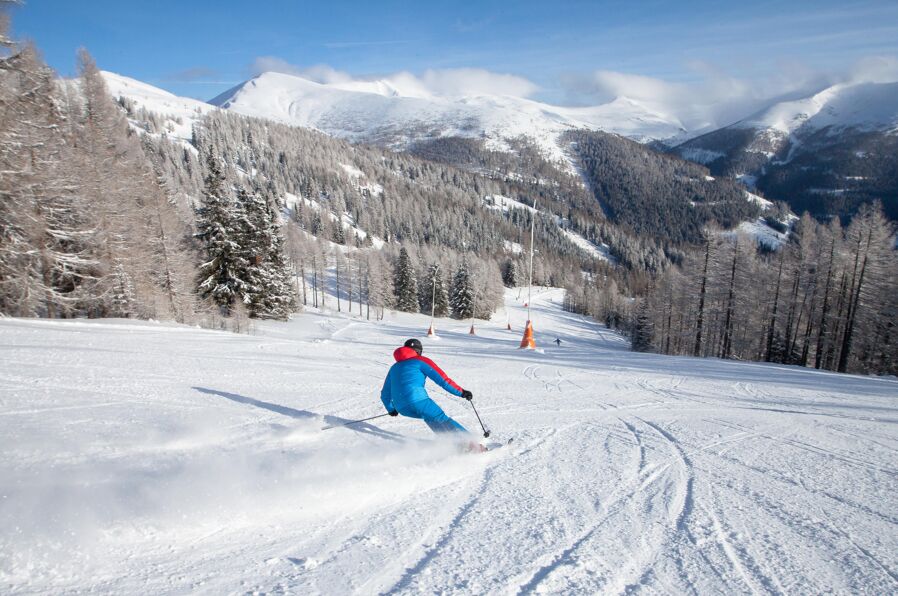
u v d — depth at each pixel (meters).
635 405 7.68
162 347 11.06
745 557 2.67
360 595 2.09
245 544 2.48
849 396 9.55
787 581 2.43
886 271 28.38
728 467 4.37
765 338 34.97
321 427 4.99
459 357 15.60
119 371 7.49
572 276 139.62
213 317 32.72
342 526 2.79
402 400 4.58
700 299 34.81
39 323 13.55
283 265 43.22
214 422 4.96
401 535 2.73
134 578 2.08
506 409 6.97
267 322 39.72
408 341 4.96
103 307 24.33
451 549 2.59
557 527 2.95
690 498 3.55
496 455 4.49
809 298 32.28
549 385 9.70
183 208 40.84
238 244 37.12
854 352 31.77
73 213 21.38
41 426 4.29
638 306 59.53
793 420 6.77
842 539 2.95
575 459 4.46
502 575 2.34
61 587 1.97
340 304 76.19
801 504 3.50
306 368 9.86
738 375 12.88
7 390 5.61
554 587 2.26
